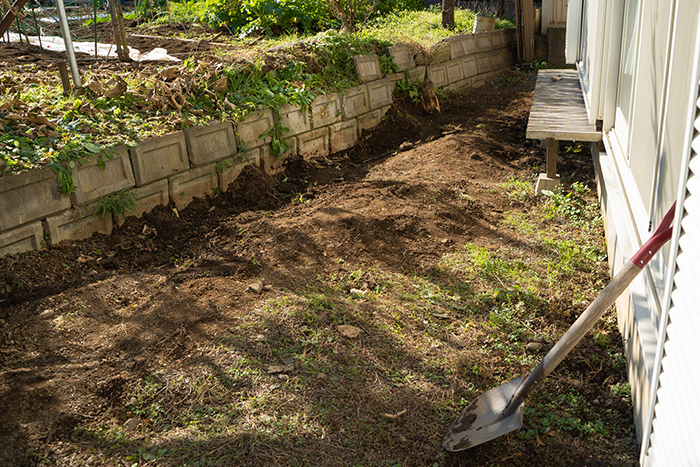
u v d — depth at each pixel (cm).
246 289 401
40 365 317
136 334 348
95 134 497
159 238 503
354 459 266
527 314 395
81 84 567
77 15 1126
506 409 276
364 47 862
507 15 1556
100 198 475
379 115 841
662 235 236
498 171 686
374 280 426
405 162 726
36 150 447
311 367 321
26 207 420
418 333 366
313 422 285
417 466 267
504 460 280
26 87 568
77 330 350
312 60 761
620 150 482
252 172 613
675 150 262
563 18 1278
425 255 473
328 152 742
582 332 252
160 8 1288
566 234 518
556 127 595
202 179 569
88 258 446
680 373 200
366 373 322
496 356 351
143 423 281
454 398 310
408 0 1416
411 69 941
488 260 461
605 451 289
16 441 262
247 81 673
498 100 1032
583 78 769
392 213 531
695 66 198
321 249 466
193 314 368
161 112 568
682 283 204
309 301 386
